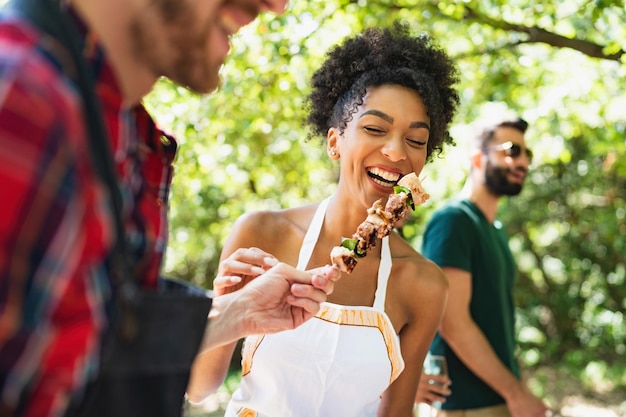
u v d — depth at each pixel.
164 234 1.45
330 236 2.42
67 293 1.04
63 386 1.06
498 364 3.71
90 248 1.06
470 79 6.91
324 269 1.98
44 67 1.04
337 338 2.27
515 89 6.50
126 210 1.27
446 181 7.72
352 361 2.26
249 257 2.20
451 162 7.07
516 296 11.10
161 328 1.33
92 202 1.07
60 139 1.01
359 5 5.79
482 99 6.91
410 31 2.80
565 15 5.62
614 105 6.04
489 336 3.91
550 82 6.49
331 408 2.30
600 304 10.89
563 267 11.09
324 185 8.98
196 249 10.20
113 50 1.25
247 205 9.05
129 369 1.28
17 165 0.97
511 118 4.18
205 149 6.77
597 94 6.08
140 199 1.36
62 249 1.00
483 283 3.90
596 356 10.52
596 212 10.47
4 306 0.95
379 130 2.29
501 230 4.25
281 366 2.28
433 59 2.52
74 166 1.03
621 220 10.20
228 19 1.31
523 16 5.79
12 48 1.04
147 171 1.54
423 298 2.47
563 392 9.54
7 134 0.97
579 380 9.93
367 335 2.30
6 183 0.96
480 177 4.17
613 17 5.50
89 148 1.11
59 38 1.12
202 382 2.42
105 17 1.23
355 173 2.32
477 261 3.90
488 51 5.96
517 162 4.12
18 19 1.09
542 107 6.16
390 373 2.34
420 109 2.31
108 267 1.14
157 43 1.26
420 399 3.37
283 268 1.96
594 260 10.86
